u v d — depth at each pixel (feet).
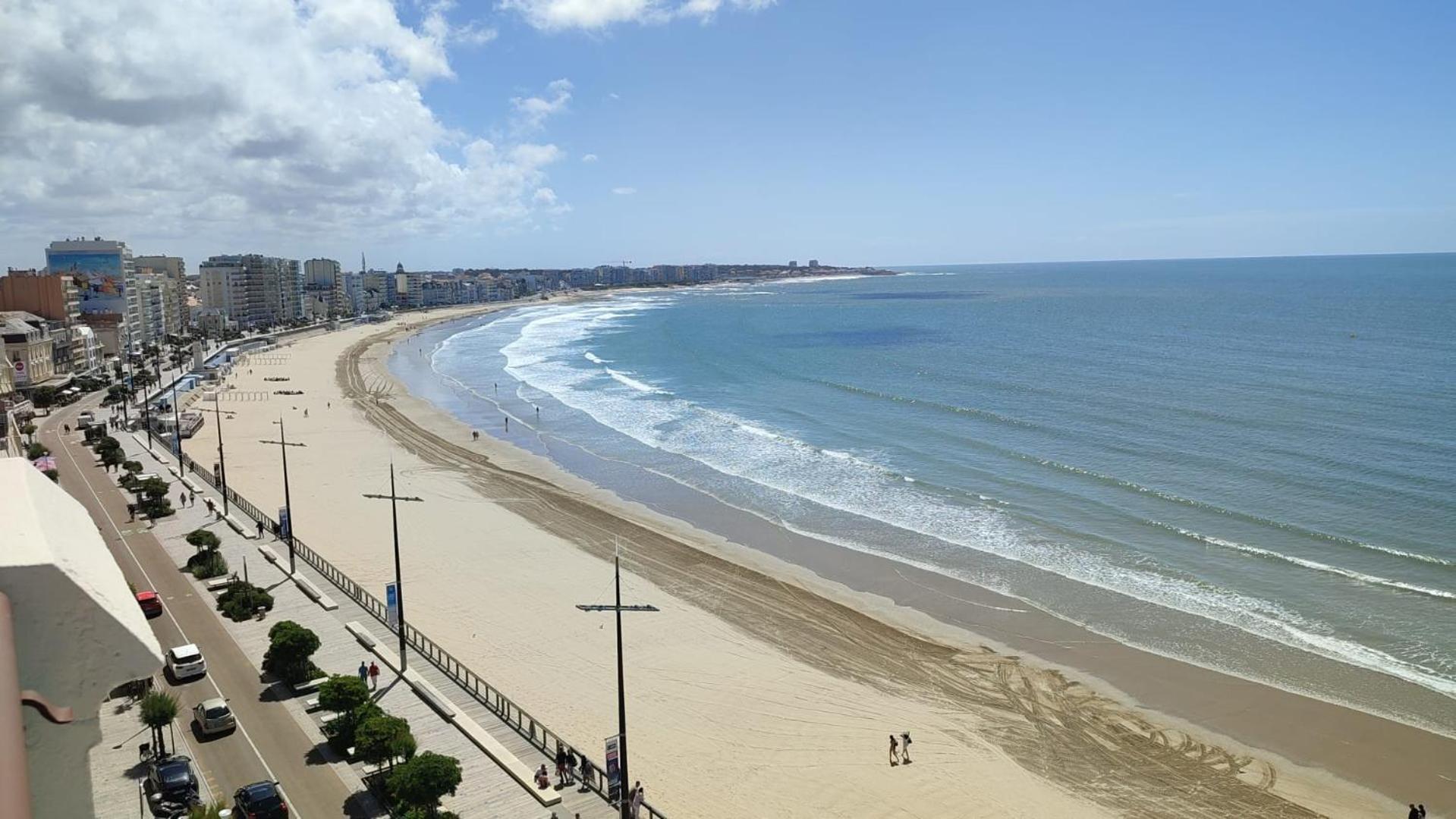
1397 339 464.65
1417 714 123.54
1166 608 157.89
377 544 195.52
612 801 96.58
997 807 107.04
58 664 12.00
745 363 476.54
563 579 175.83
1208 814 105.91
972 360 458.09
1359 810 106.01
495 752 110.73
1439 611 151.33
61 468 263.70
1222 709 127.34
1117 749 119.03
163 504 212.43
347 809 98.94
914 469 249.55
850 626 155.43
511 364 514.68
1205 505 207.21
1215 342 481.05
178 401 386.93
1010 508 212.84
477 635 149.69
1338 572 168.04
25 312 434.71
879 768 114.73
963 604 163.73
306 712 119.34
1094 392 349.00
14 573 11.66
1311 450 249.96
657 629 153.99
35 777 11.74
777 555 189.67
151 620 148.97
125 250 592.60
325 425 333.01
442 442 300.81
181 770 97.96
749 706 129.18
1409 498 207.00
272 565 177.37
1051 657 143.95
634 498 232.32
